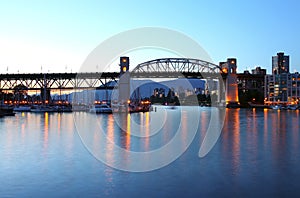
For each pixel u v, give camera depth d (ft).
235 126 163.02
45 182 49.52
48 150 78.69
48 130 133.59
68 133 120.98
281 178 51.80
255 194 43.96
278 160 66.59
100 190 45.62
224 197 42.78
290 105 513.86
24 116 263.29
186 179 51.49
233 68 561.43
